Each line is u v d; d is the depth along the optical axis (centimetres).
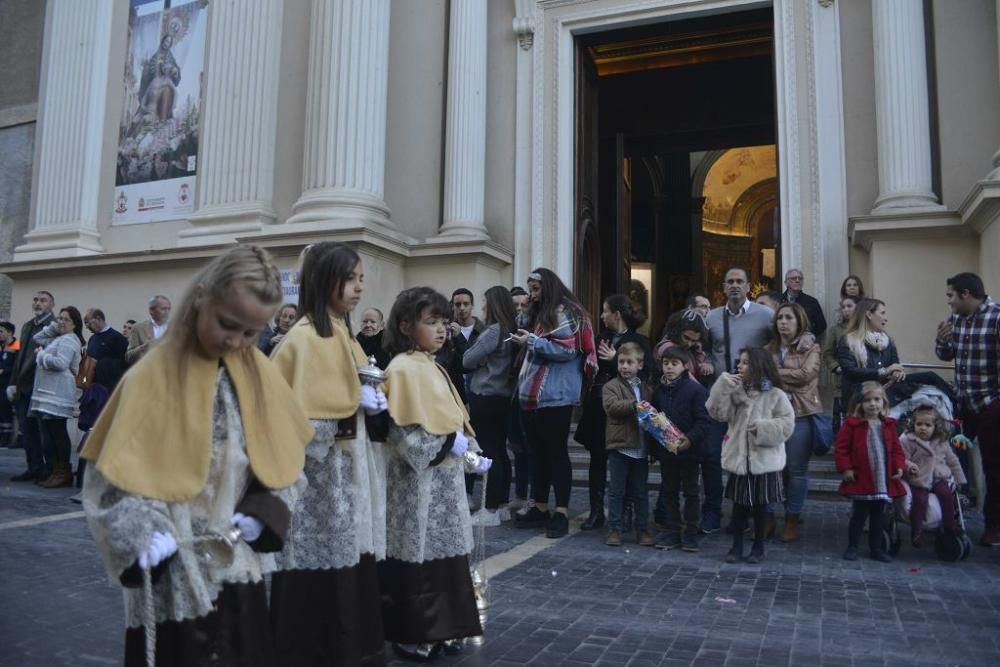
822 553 534
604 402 562
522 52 1069
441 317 320
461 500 320
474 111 1037
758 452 502
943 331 631
